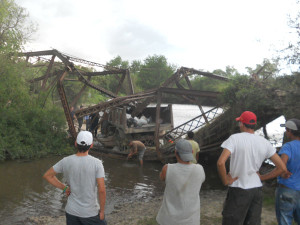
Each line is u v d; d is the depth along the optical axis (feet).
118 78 74.08
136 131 46.55
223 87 36.22
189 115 117.60
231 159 10.41
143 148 40.37
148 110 55.93
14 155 40.81
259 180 10.39
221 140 37.70
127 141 47.01
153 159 42.37
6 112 43.21
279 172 10.30
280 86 28.35
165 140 49.47
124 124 45.60
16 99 48.19
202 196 26.00
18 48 54.34
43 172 35.09
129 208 23.13
